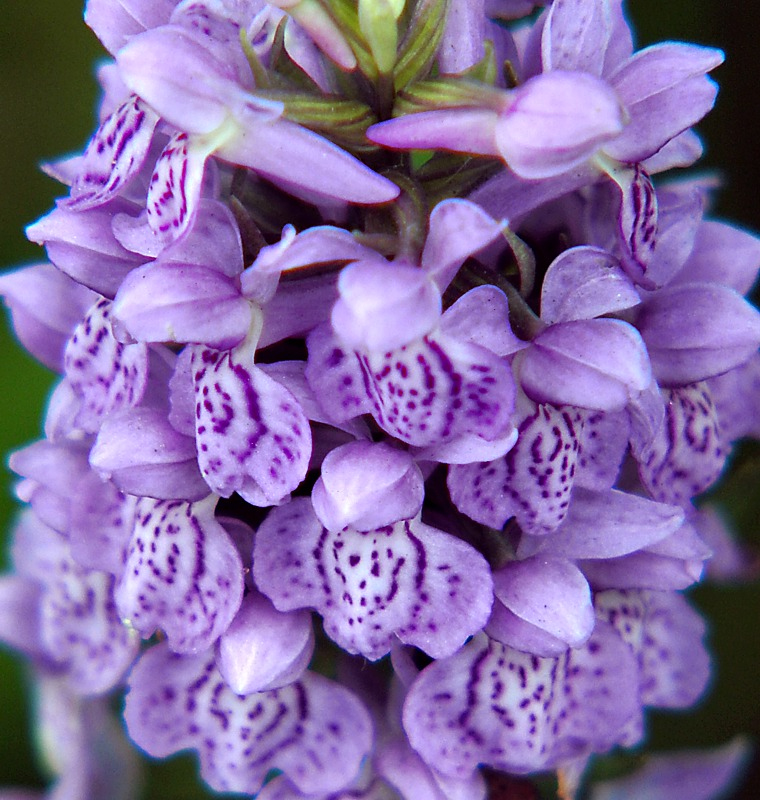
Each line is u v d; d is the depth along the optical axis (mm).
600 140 127
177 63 127
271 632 135
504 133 128
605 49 133
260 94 129
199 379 130
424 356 127
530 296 137
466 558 131
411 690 135
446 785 138
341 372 128
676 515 136
